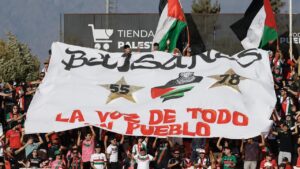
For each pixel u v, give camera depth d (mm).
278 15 44312
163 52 40719
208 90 38625
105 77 39969
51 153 37938
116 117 38000
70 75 40094
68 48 41125
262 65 39750
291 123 38781
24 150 39438
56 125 38031
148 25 44312
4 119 42406
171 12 42750
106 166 37562
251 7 43656
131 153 38375
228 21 43969
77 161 37688
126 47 40719
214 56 40312
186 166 37281
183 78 39438
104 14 44469
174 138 39781
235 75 39219
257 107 38000
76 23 44562
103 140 39562
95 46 44562
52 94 39281
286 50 44156
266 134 37094
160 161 37500
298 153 37281
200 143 38250
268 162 36750
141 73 40000
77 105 38781
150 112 38062
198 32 44188
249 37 43562
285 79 42688
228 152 36906
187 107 38000
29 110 38625
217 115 37594
